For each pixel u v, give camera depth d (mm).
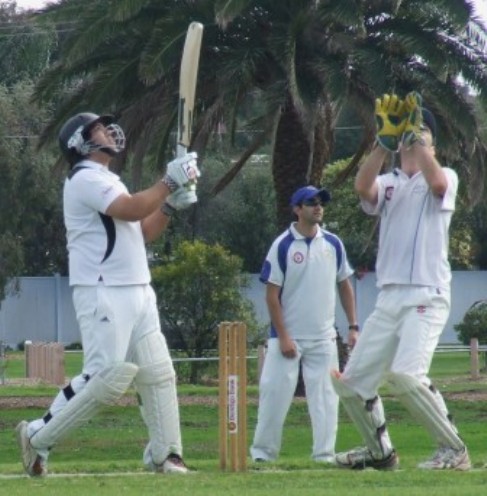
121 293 30422
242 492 26469
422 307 30703
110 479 30094
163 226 31438
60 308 163125
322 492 26328
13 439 65250
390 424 70562
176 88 75188
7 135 114250
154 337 31031
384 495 25625
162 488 27516
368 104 75375
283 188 81188
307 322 39469
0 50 150375
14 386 100875
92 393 30344
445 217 31031
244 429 32594
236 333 32438
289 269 39281
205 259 100312
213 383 100938
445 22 72688
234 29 75688
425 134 31156
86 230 30453
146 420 31734
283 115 80375
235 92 72250
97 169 30703
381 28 73625
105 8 73250
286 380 39469
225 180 82750
